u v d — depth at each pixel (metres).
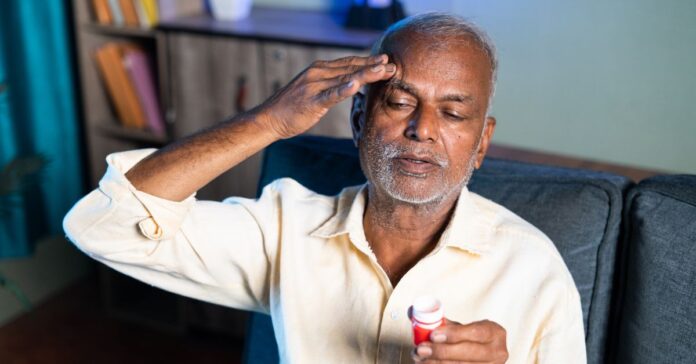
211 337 2.81
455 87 1.13
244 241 1.30
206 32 2.36
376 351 1.23
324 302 1.27
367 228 1.29
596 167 2.03
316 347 1.26
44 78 2.67
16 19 2.57
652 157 2.33
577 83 2.35
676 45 2.19
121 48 2.62
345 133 2.29
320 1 2.62
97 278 3.16
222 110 2.44
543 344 1.21
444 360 0.95
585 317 1.35
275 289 1.30
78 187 2.90
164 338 2.80
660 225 1.26
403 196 1.17
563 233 1.35
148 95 2.63
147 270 1.27
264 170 1.62
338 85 1.14
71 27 2.81
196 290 1.32
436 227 1.26
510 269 1.24
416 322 0.95
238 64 2.36
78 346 2.75
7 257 2.69
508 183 1.42
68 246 3.08
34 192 2.78
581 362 1.23
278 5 2.69
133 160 1.21
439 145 1.15
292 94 1.17
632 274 1.30
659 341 1.26
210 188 2.54
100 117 2.73
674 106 2.25
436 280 1.24
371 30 2.34
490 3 2.38
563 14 2.30
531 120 2.46
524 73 2.41
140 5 2.47
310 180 1.54
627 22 2.23
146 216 1.18
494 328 1.00
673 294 1.24
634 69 2.27
